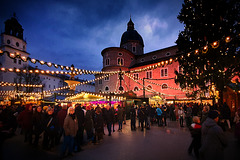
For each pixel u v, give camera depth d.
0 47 47.59
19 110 13.51
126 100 17.84
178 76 14.92
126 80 41.66
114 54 43.47
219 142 3.40
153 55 44.41
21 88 41.47
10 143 7.34
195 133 5.05
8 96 26.31
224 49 10.98
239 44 10.03
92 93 15.11
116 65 42.91
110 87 41.69
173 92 33.69
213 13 11.53
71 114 5.66
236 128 4.34
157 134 9.06
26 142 7.55
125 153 5.65
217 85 11.19
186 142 7.16
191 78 13.55
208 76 11.75
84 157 5.29
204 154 3.52
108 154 5.57
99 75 45.56
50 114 6.49
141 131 10.10
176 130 10.38
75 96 16.22
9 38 49.31
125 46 51.78
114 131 10.03
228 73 10.98
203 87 13.23
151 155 5.39
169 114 17.77
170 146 6.51
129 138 8.05
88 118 7.23
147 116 11.02
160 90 35.78
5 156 5.50
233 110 13.32
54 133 6.39
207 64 12.28
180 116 11.97
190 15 13.43
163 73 36.12
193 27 13.24
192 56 12.98
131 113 10.70
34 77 44.09
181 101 25.92
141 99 20.41
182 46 14.35
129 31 52.97
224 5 10.99
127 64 44.94
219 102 12.09
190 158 5.06
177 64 34.16
